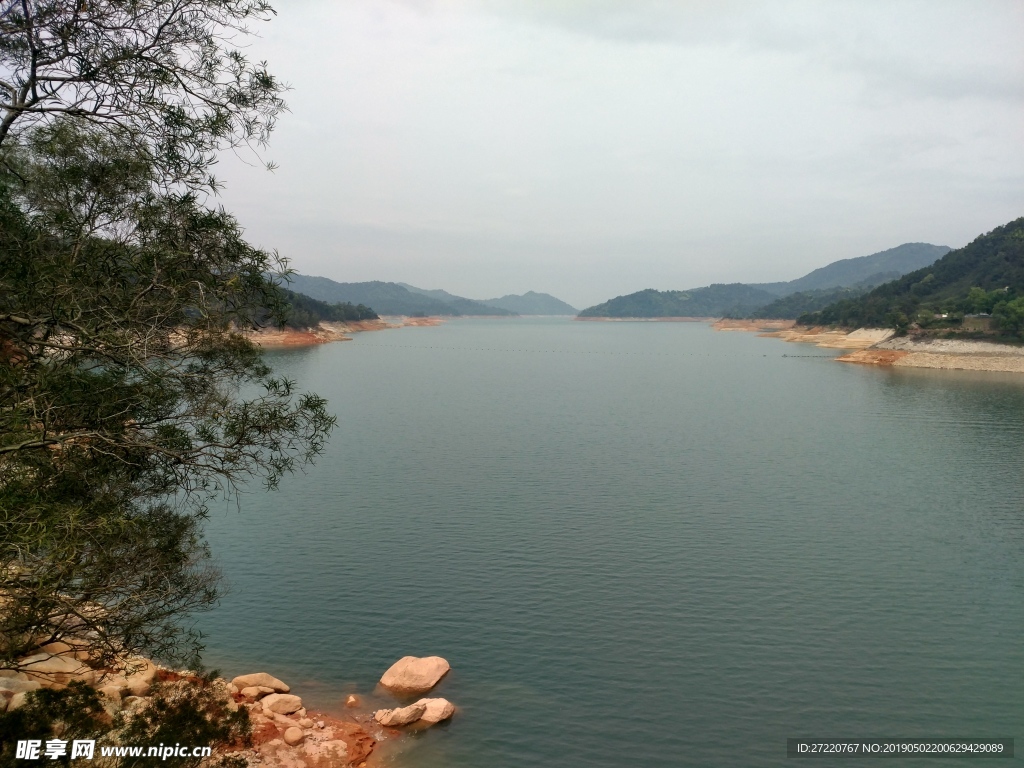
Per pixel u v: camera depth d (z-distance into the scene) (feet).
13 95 42.16
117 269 45.34
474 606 107.24
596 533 140.46
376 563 123.44
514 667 90.43
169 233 45.55
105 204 46.06
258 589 111.96
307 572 119.03
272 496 165.17
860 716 81.25
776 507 160.25
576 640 97.30
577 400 352.49
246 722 53.62
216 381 50.75
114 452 48.60
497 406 326.03
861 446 234.17
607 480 183.62
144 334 45.42
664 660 92.43
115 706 55.83
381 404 327.88
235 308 48.42
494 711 80.84
